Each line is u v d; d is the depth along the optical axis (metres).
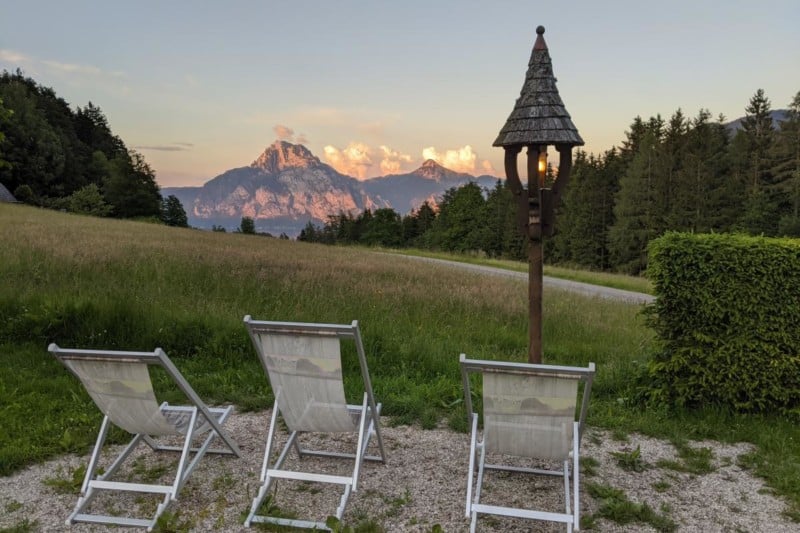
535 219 5.34
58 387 5.56
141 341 6.79
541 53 5.32
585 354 7.76
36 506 3.46
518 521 3.38
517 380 3.03
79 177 83.31
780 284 5.08
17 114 74.19
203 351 6.67
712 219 49.50
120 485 3.42
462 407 5.34
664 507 3.56
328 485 3.81
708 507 3.59
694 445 4.68
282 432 4.80
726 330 5.22
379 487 3.79
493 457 4.34
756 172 49.31
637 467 4.18
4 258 10.91
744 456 4.34
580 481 3.93
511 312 10.02
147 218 78.25
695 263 5.29
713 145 54.16
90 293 8.17
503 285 14.36
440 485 3.84
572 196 65.12
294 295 9.56
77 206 67.38
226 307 8.26
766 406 5.19
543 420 3.15
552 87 5.23
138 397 3.32
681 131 63.31
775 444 4.57
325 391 3.43
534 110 5.16
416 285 12.27
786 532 3.29
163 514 3.21
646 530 3.30
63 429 4.61
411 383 5.93
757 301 5.11
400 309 9.45
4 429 4.50
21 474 3.90
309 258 17.67
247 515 3.33
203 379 5.89
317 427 3.70
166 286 9.53
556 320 9.95
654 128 72.31
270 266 13.52
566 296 14.10
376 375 6.25
